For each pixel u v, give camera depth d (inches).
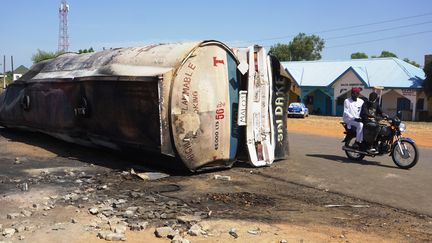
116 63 466.9
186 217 266.1
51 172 407.5
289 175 406.9
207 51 402.6
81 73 519.5
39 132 653.9
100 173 406.0
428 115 1808.6
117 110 431.2
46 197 315.3
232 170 426.9
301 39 3809.1
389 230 255.8
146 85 385.4
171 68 383.2
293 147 609.3
